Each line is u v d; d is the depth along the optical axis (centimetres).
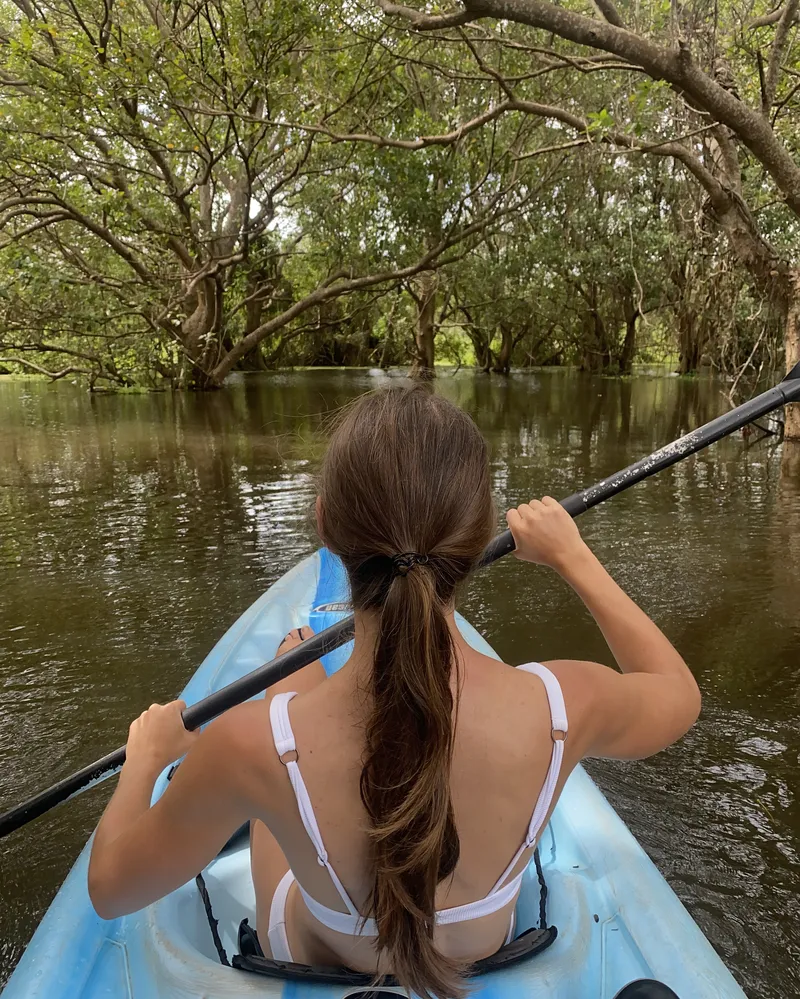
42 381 1648
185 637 325
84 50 809
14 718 262
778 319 946
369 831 77
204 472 661
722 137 771
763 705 268
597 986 109
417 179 1180
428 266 1313
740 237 783
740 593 369
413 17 623
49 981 113
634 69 659
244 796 82
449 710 77
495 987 100
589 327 2066
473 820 85
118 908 95
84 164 1004
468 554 83
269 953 112
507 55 984
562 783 88
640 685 93
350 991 95
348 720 81
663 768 235
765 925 177
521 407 1180
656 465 136
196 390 1420
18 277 1080
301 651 116
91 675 292
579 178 1536
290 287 1894
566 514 110
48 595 374
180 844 87
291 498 560
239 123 1005
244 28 797
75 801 223
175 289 1277
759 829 208
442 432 82
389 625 77
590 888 129
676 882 190
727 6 785
